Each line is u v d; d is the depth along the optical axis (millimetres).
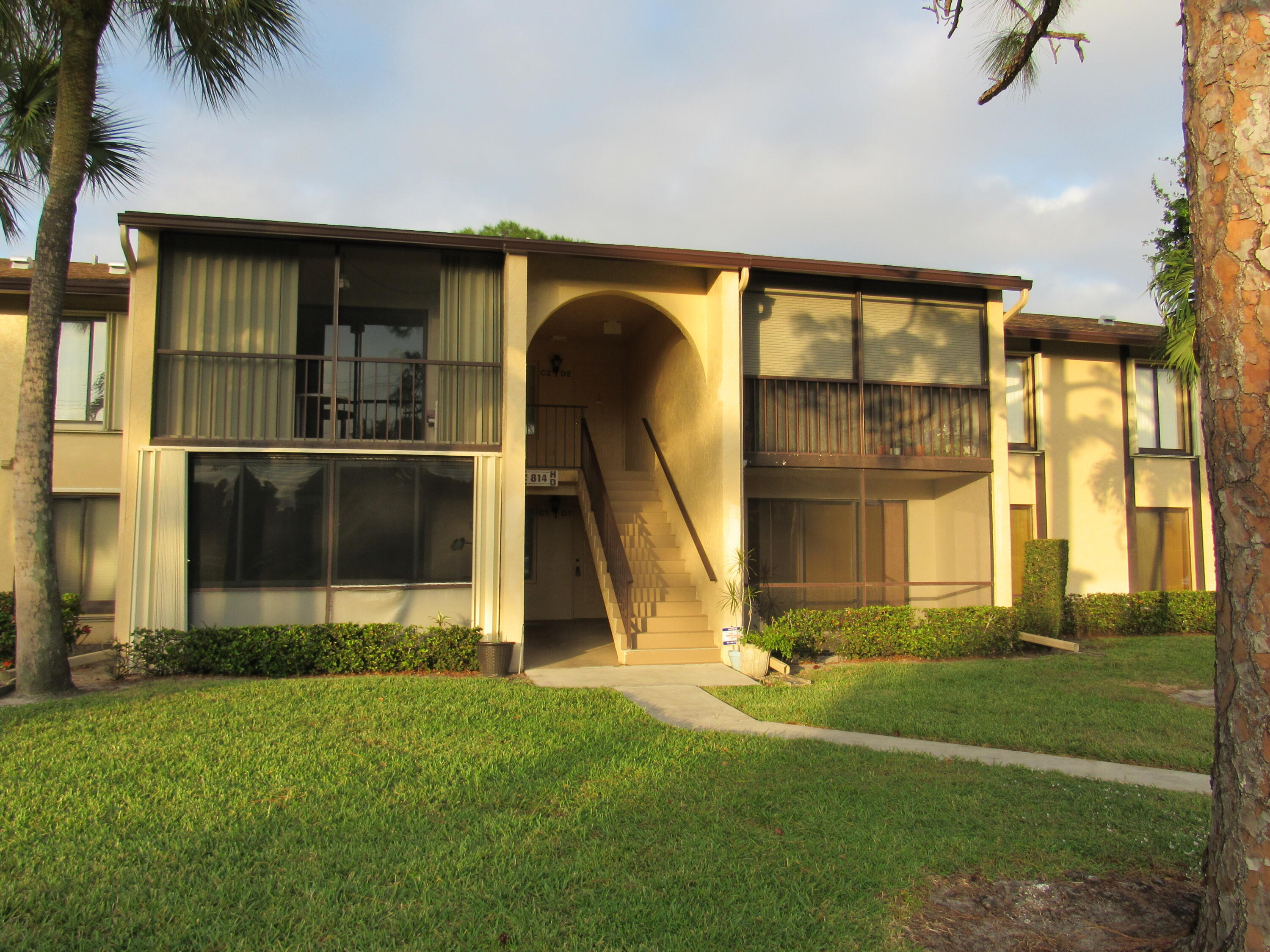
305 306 10805
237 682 9031
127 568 9922
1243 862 3127
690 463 13008
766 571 13047
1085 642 13625
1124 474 15938
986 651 12336
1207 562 16250
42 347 8711
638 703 8719
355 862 4371
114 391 13148
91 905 3855
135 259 10234
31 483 8609
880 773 6090
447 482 10992
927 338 13016
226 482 10406
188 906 3859
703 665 11367
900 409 12789
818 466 12273
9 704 8016
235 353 10508
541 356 16719
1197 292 3463
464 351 11211
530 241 11109
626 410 16781
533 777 5801
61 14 8812
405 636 10367
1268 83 3199
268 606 10352
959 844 4691
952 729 7676
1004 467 12945
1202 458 16406
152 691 8305
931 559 14023
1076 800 5535
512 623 10758
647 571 12992
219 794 5273
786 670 10695
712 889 4121
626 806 5242
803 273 12359
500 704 7961
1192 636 14648
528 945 3580
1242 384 3184
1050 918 3898
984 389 13133
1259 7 3232
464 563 10938
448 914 3844
